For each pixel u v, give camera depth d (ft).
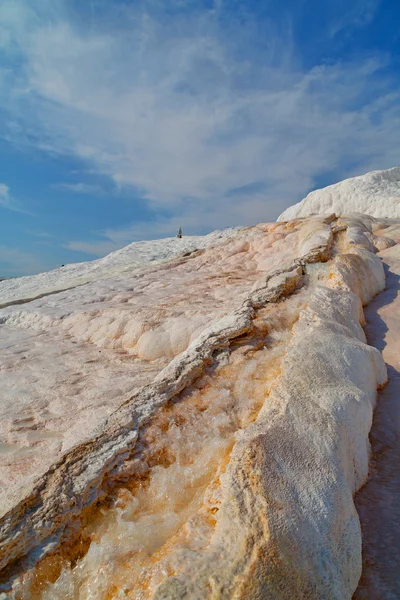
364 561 6.10
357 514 6.48
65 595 5.16
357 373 9.79
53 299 28.30
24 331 22.89
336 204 69.67
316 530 5.44
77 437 10.52
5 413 12.48
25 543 5.46
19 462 9.75
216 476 6.42
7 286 43.24
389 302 18.06
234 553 4.84
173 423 7.92
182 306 20.74
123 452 7.07
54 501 5.97
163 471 6.87
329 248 22.79
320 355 9.66
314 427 7.23
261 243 31.50
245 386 9.23
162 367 15.53
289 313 13.29
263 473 5.87
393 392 10.94
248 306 13.82
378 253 25.07
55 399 13.29
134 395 8.66
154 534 5.76
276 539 4.98
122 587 4.97
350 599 5.34
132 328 18.71
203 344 10.89
